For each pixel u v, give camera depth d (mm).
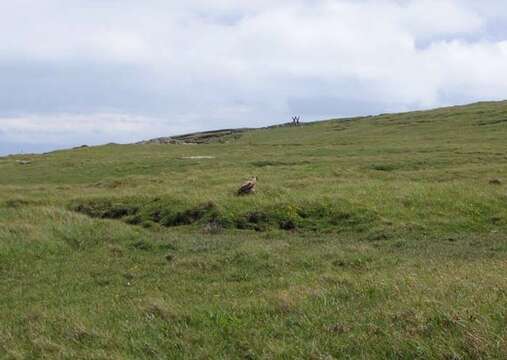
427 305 9258
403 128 71438
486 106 85125
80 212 27312
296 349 8062
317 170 37469
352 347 7988
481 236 21156
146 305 11289
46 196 31422
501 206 24375
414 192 26141
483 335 7512
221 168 42000
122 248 19844
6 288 15320
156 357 8297
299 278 14141
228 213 24438
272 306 10391
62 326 10133
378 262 16625
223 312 10188
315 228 23328
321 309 10039
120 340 9062
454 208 24219
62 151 67625
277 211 24359
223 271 16359
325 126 87625
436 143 54469
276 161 44469
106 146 71312
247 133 97625
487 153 43625
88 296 13914
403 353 7578
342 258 17219
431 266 14906
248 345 8445
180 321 9922
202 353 8258
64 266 17641
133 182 36031
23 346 9258
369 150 50500
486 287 10172
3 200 29312
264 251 18094
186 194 27734
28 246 19203
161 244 20266
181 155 54812
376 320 8961
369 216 23578
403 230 22141
